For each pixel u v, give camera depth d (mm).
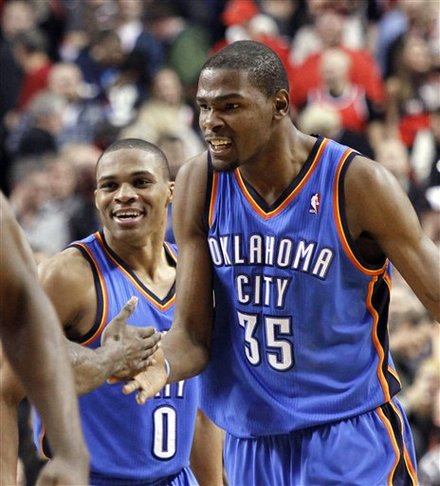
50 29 42312
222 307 14273
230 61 13086
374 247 13805
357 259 13656
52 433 9125
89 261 15664
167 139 29594
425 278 13391
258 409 14219
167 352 13758
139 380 13180
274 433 14234
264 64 13180
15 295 9320
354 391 14039
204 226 14109
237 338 14219
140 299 15805
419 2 39656
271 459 14391
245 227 13828
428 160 35469
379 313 14117
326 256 13586
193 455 16750
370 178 13391
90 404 15523
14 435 14336
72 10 42312
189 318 14133
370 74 36500
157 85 35562
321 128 32875
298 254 13648
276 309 13828
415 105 37062
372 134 35938
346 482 13953
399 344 23828
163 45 39594
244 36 39781
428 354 24062
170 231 22250
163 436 15805
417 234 13398
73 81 36781
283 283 13727
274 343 13930
